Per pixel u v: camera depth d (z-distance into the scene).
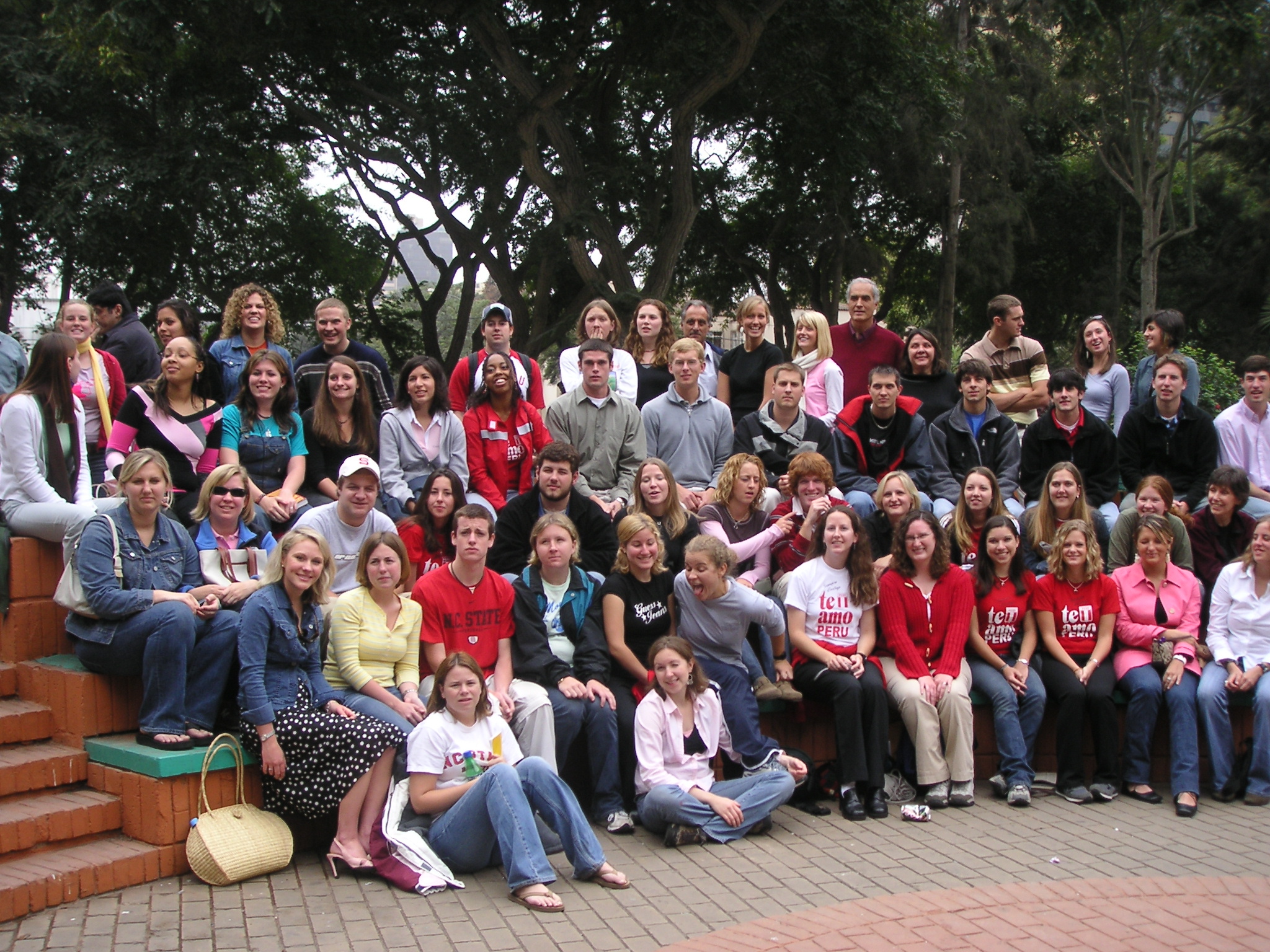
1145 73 26.61
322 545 5.26
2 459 5.68
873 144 20.95
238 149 18.70
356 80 18.17
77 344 6.69
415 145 19.70
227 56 16.44
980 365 7.89
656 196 21.02
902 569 6.49
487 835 4.97
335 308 7.64
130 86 17.41
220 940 4.25
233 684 5.45
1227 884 4.97
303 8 16.08
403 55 18.42
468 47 18.12
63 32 15.88
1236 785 6.45
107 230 17.95
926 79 20.22
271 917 4.48
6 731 5.16
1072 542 6.72
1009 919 4.54
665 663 5.63
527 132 17.58
